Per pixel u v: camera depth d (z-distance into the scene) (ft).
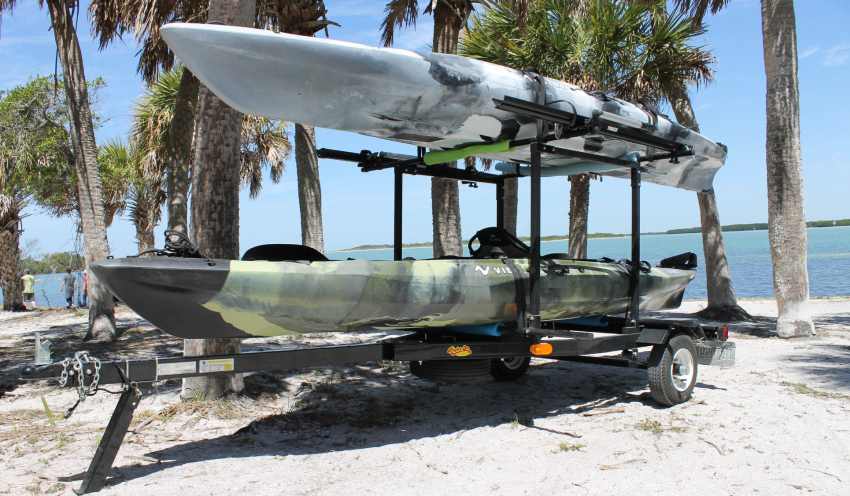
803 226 29.40
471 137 15.19
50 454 12.97
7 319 47.42
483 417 16.24
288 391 18.92
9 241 57.11
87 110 31.83
